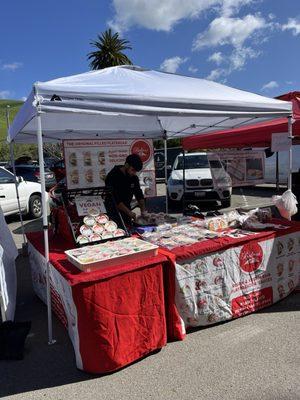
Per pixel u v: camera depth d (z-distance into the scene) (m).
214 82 4.36
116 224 3.68
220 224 3.98
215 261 3.35
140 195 4.97
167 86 3.60
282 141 4.24
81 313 2.70
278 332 3.30
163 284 3.07
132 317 2.88
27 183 10.20
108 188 3.95
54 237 4.09
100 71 3.84
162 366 2.88
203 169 10.62
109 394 2.59
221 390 2.56
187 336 3.30
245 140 5.90
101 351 2.75
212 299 3.37
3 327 3.30
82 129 5.96
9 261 4.07
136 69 4.17
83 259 2.83
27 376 2.86
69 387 2.70
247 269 3.58
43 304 4.25
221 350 3.05
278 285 3.85
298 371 2.72
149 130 6.54
